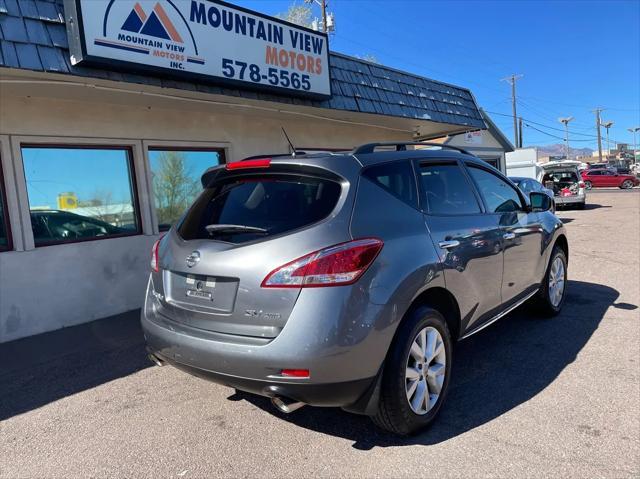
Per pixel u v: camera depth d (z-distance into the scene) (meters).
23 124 5.53
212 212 3.16
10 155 5.43
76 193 6.11
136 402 3.63
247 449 2.94
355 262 2.60
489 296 3.78
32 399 3.77
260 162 3.07
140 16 5.11
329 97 7.45
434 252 3.11
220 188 3.29
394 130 11.53
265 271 2.59
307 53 7.05
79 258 5.91
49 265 5.66
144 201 6.64
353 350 2.54
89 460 2.90
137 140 6.60
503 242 3.96
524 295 4.50
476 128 11.33
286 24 6.70
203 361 2.73
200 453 2.92
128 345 4.97
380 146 3.41
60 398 3.76
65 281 5.79
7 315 5.33
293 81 6.84
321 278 2.52
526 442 2.89
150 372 4.21
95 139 6.16
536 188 15.16
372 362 2.63
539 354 4.23
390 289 2.71
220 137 7.66
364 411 2.76
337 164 2.92
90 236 6.21
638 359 4.03
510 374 3.85
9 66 4.34
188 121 7.20
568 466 2.64
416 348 2.93
